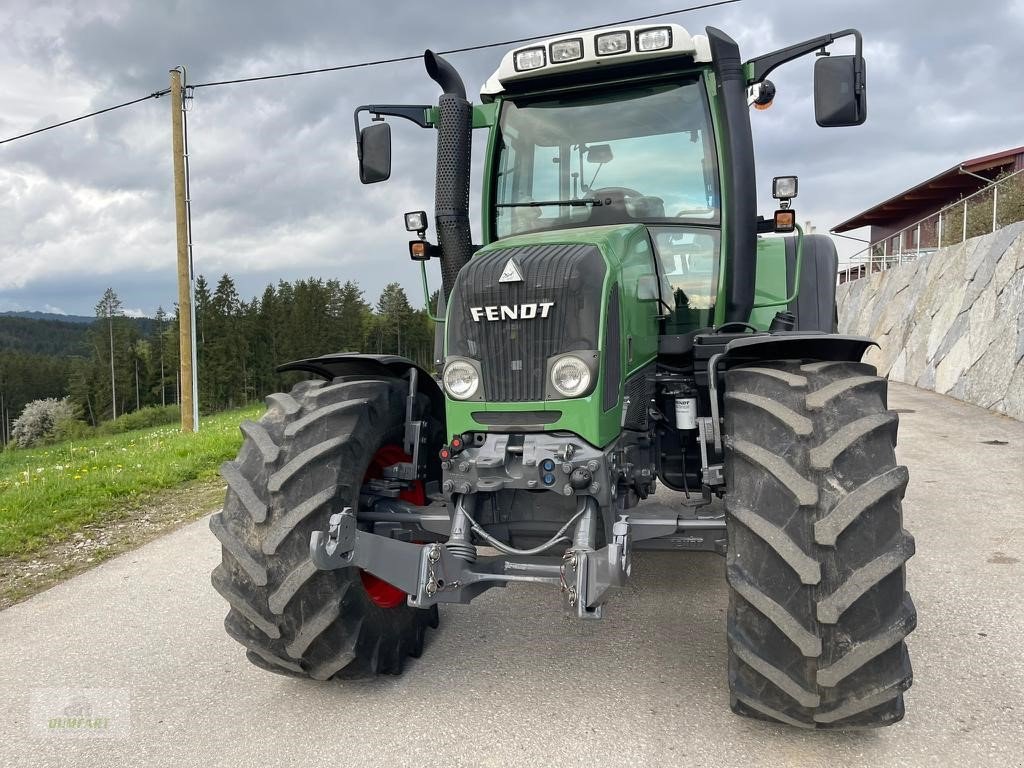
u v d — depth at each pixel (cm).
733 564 250
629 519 298
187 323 1407
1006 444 787
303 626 285
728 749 260
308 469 291
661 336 369
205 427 1459
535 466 288
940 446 789
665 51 374
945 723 271
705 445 310
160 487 753
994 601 379
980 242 1284
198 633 391
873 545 239
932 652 326
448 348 310
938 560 443
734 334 351
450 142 407
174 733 290
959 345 1238
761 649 246
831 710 243
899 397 1246
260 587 284
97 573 497
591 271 297
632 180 400
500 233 422
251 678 336
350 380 354
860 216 2936
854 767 247
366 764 262
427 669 334
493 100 424
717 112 385
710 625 368
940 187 2425
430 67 391
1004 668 310
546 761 257
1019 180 1568
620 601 404
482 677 323
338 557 253
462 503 305
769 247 498
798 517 244
